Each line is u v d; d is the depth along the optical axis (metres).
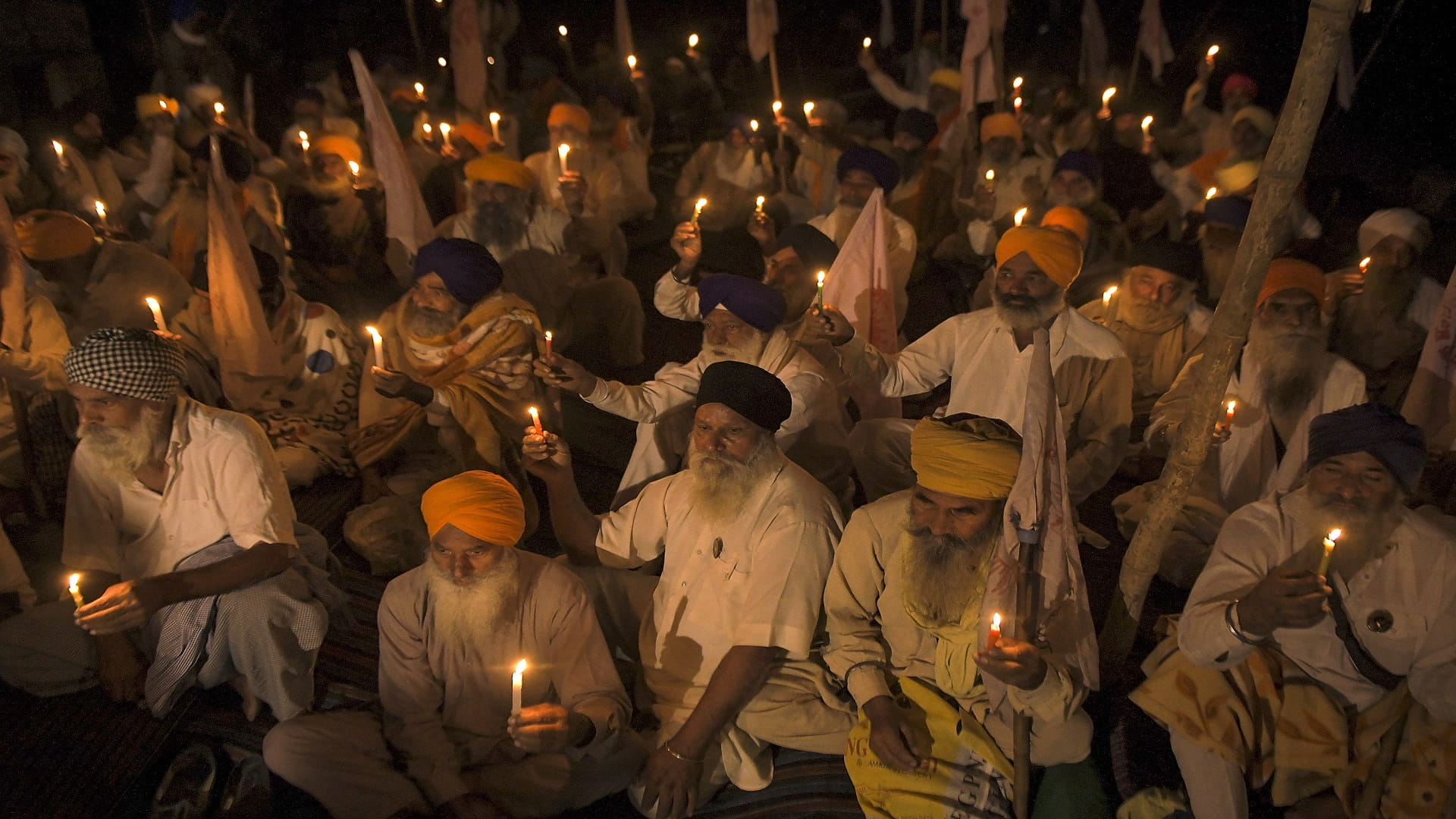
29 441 4.66
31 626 3.55
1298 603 2.67
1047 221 6.49
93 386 3.21
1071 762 3.19
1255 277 2.71
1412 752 3.05
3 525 4.68
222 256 4.86
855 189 6.35
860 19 16.73
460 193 7.79
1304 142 2.51
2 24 9.61
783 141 8.79
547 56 16.03
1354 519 2.99
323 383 5.33
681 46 16.27
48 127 7.94
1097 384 4.39
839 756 3.46
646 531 3.64
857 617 3.33
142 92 11.27
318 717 3.27
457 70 9.83
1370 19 10.89
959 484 2.96
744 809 3.39
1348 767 3.09
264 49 12.22
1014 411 4.34
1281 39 13.23
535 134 10.44
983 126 8.48
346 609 3.95
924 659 3.31
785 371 4.18
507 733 3.38
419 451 5.37
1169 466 3.08
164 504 3.46
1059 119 10.52
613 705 3.23
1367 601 3.07
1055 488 2.91
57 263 5.44
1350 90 8.61
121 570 3.62
